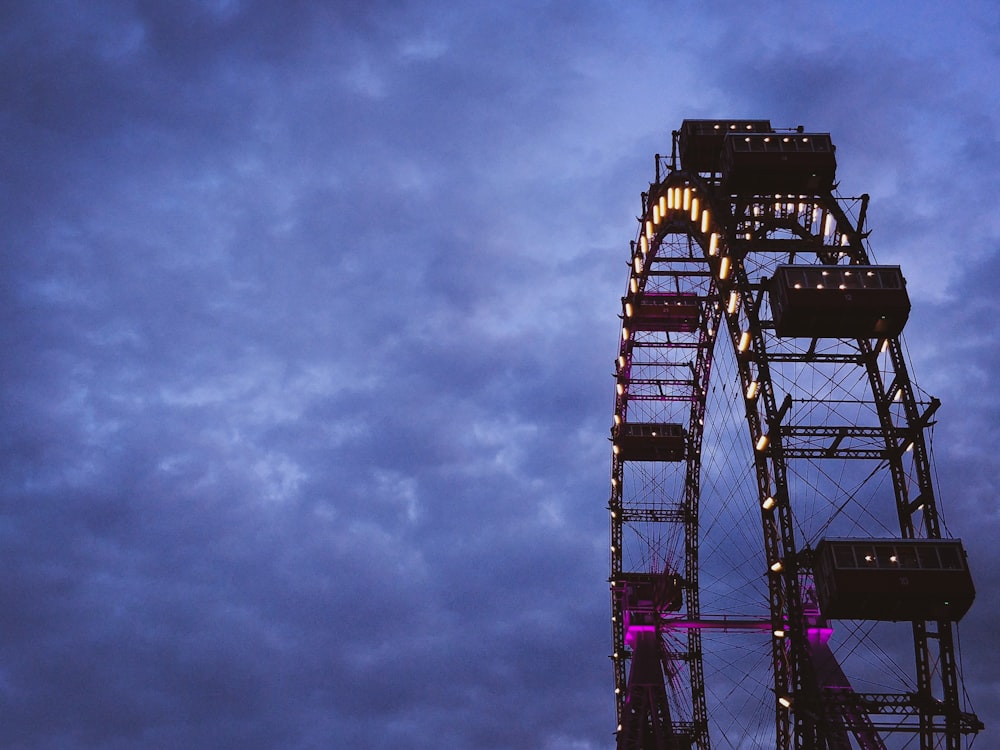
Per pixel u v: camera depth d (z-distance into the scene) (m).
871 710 55.47
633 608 95.06
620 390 97.81
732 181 69.25
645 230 85.06
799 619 56.28
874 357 62.97
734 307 65.38
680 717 93.56
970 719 54.00
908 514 59.81
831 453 60.94
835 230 69.38
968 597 53.72
